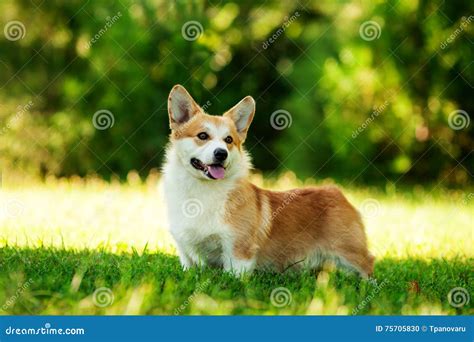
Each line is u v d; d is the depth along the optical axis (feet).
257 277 19.06
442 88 51.16
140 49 53.42
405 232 30.25
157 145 53.57
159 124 54.03
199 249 19.79
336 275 20.13
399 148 52.03
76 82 53.98
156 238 26.03
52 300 16.30
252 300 17.02
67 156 53.67
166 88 54.19
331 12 53.57
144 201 35.91
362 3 52.26
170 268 19.30
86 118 53.88
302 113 53.31
